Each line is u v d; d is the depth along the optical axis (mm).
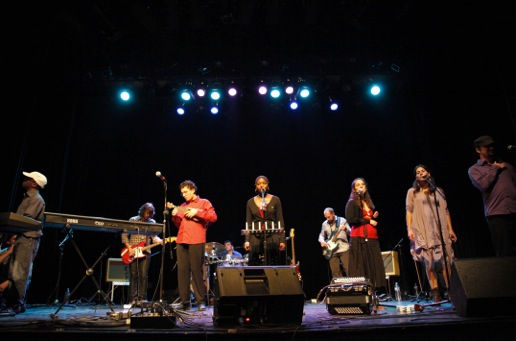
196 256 4457
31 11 6855
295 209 9859
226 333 2598
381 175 9703
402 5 7391
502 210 3854
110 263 7637
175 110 9094
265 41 8484
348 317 3434
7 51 6836
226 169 10016
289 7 7641
